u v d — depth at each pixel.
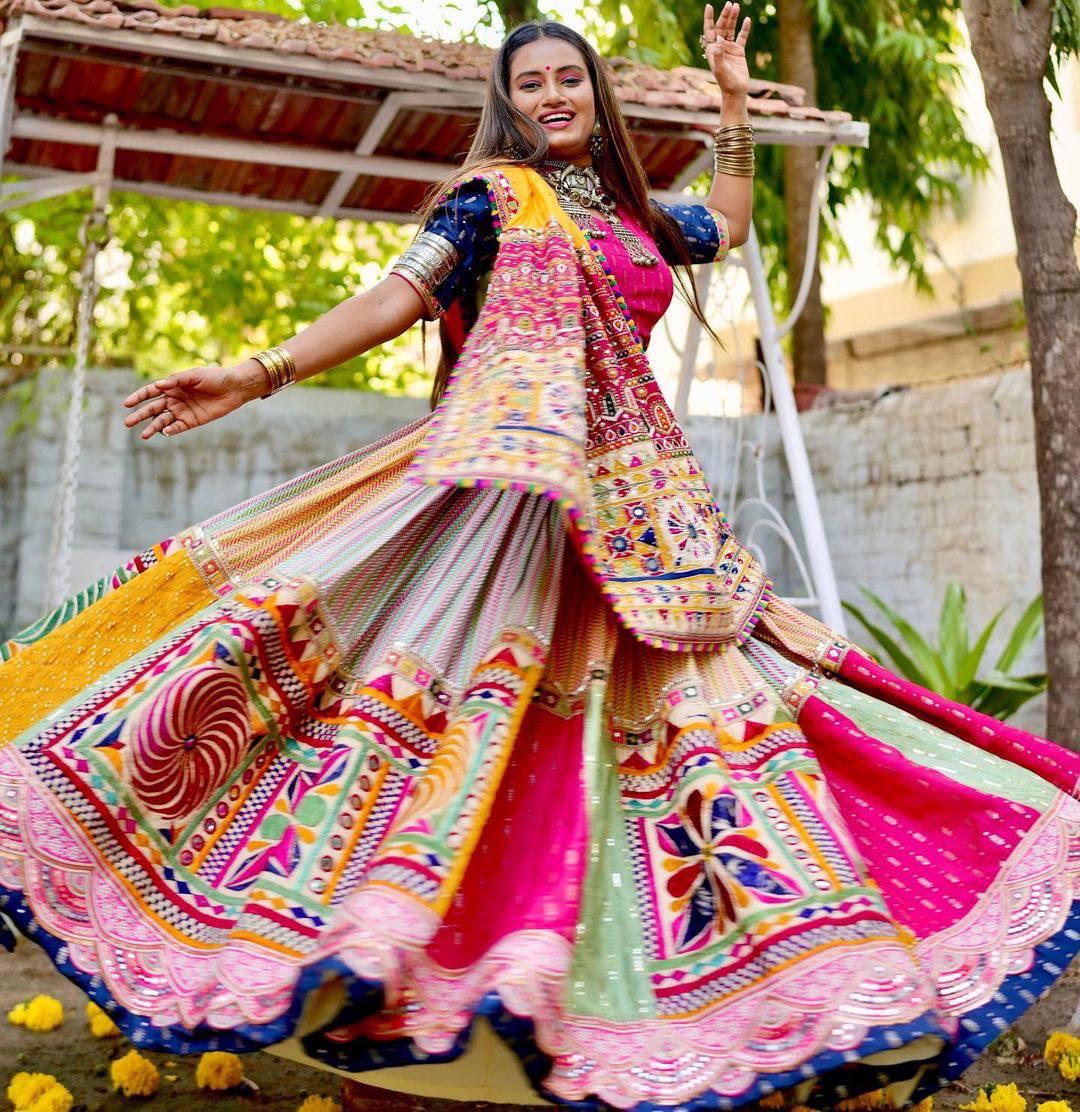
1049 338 3.40
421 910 1.47
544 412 1.73
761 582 2.17
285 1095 2.44
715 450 7.77
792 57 7.33
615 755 1.88
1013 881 1.89
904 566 7.12
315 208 5.73
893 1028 1.48
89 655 2.10
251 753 1.88
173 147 5.01
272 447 7.14
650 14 7.61
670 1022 1.60
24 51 4.45
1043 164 3.48
